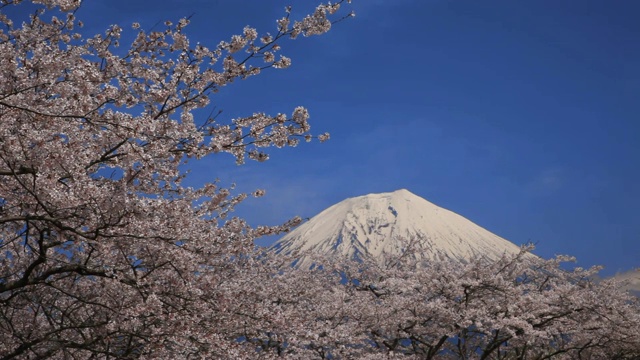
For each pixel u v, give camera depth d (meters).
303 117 7.31
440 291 16.02
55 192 5.86
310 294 15.66
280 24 6.89
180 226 6.90
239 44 7.02
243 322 8.31
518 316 15.09
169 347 7.76
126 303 7.75
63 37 7.69
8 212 7.22
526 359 17.80
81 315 8.88
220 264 8.55
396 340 15.77
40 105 6.08
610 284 19.14
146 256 7.52
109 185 6.68
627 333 15.62
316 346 12.15
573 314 16.36
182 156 7.21
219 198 7.96
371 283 18.56
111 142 6.36
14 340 7.89
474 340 17.81
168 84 7.27
